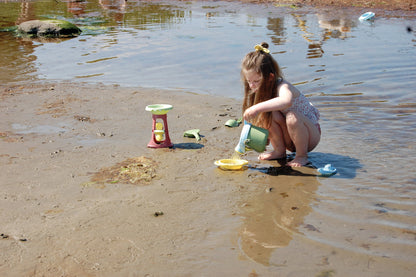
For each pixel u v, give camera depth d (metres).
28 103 5.87
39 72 7.70
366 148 4.38
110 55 9.10
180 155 4.23
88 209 3.16
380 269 2.48
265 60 3.91
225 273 2.45
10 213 3.09
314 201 3.30
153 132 4.40
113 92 6.51
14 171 3.79
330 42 9.98
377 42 9.91
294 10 15.12
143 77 7.46
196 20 13.55
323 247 2.69
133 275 2.44
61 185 3.54
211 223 2.98
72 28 11.59
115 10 16.19
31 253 2.63
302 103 4.08
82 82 7.09
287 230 2.89
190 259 2.58
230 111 5.69
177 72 7.77
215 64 8.27
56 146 4.39
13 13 15.15
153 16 14.55
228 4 17.11
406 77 7.14
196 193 3.43
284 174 3.83
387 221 3.00
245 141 3.98
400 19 13.05
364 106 5.78
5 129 4.86
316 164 4.03
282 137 4.20
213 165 4.01
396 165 3.95
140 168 3.90
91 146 4.41
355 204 3.24
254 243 2.74
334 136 4.73
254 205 3.24
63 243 2.74
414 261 2.55
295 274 2.44
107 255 2.62
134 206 3.21
